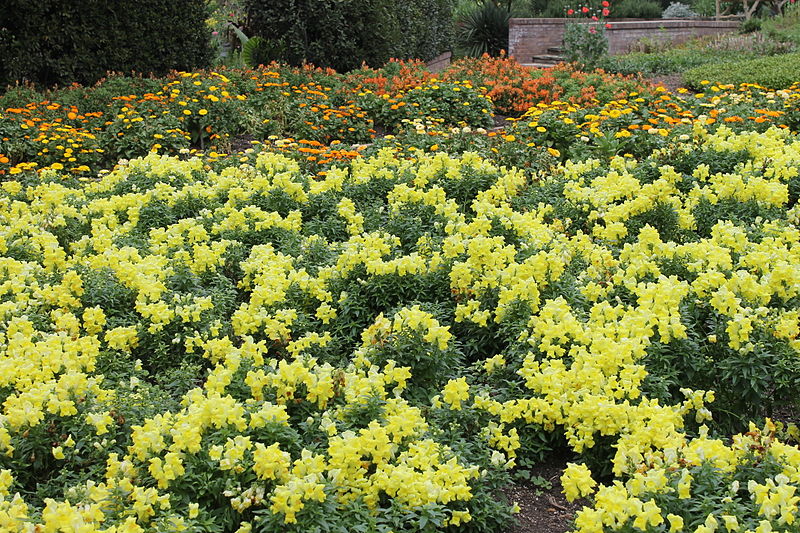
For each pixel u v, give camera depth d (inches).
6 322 227.0
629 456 170.2
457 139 436.5
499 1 1337.4
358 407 182.5
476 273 249.0
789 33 927.0
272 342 233.5
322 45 760.3
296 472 159.0
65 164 441.4
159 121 475.5
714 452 164.7
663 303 214.4
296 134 498.9
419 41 979.3
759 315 208.7
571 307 235.6
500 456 181.3
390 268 250.1
